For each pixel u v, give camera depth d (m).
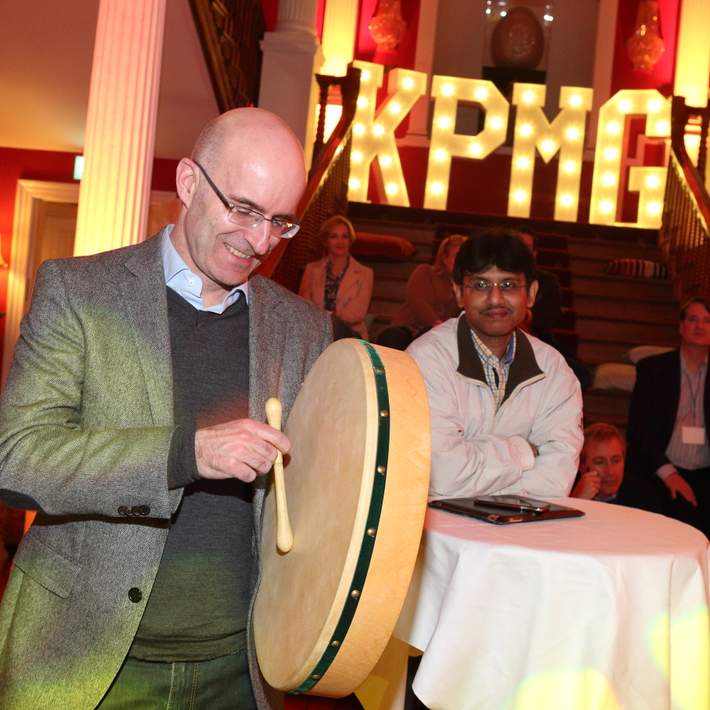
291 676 1.41
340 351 1.57
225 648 1.66
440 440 2.57
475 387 2.69
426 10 10.59
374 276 7.57
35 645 1.54
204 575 1.63
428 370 2.66
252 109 1.61
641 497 4.59
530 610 2.01
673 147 8.31
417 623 2.17
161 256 1.70
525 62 12.03
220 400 1.68
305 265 6.59
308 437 1.61
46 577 1.57
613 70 10.59
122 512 1.48
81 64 6.63
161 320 1.63
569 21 12.16
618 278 7.96
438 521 2.26
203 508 1.66
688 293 7.53
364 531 1.34
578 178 9.74
